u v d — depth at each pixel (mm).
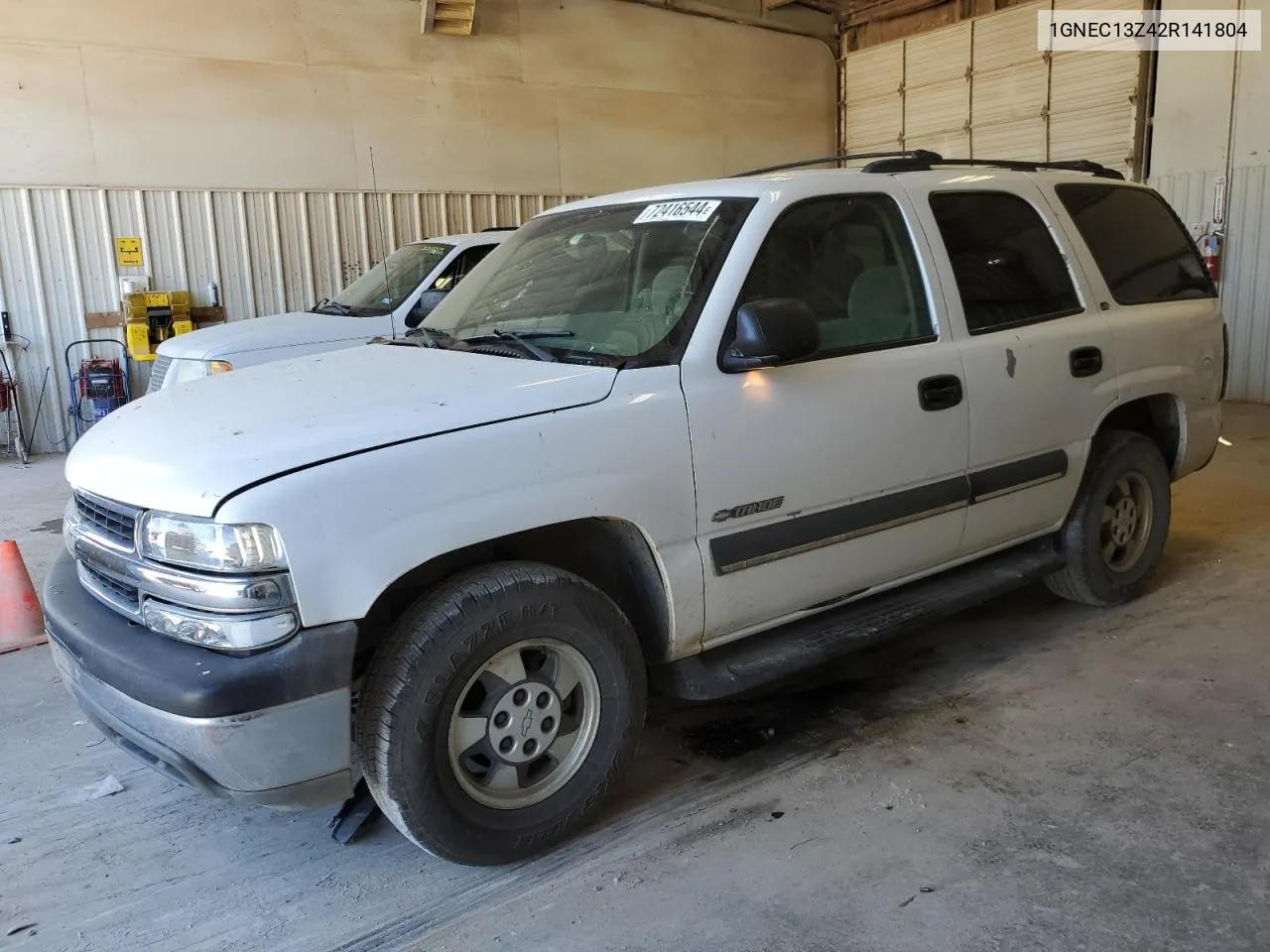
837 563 3254
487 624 2506
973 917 2418
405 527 2373
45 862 2805
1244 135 10352
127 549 2449
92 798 3154
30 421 9883
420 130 11664
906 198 3562
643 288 3145
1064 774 3092
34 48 9391
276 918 2527
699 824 2891
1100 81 11820
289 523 2246
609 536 2896
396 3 11273
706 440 2873
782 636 3285
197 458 2375
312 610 2266
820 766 3209
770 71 14734
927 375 3393
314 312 7922
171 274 10328
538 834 2695
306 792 2361
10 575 4586
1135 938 2322
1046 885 2535
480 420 2547
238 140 10516
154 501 2355
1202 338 4598
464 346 3240
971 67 13516
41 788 3223
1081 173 4488
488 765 2639
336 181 11164
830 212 3326
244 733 2227
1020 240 3926
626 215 3508
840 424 3158
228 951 2404
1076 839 2734
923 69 14195
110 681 2375
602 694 2779
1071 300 4043
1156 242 4590
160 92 10031
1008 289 3811
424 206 11820
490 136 12195
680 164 13953
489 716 2594
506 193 12445
